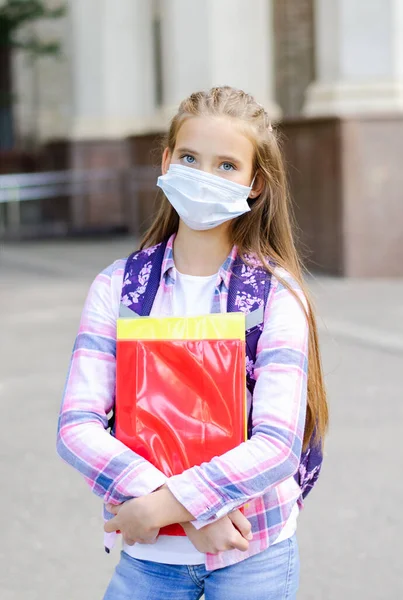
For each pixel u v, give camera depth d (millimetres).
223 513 1987
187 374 2057
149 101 20094
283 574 2203
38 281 12742
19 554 4172
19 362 7836
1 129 23562
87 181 20125
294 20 20328
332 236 12594
